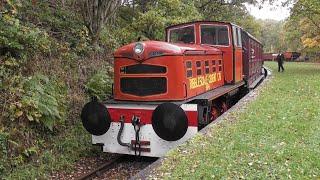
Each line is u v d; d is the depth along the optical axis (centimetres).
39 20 985
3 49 753
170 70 676
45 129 734
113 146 704
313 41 3098
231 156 525
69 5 1245
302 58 5350
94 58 1074
